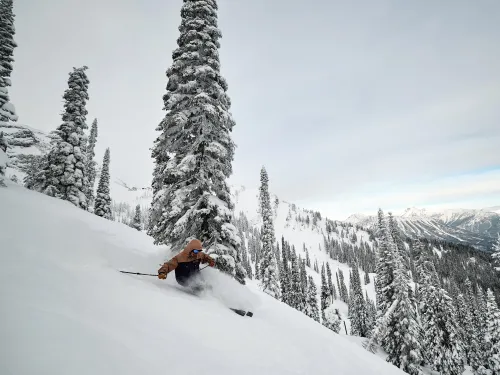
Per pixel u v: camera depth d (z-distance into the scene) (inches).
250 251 6289.4
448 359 1280.8
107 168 1469.0
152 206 414.0
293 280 1861.5
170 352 115.0
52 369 72.9
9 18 784.9
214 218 388.2
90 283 161.6
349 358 251.1
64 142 935.7
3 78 737.6
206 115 439.5
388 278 1428.4
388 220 1653.5
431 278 1403.8
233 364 130.8
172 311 171.6
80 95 993.5
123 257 273.9
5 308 92.0
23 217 264.1
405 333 1122.0
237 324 205.0
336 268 7081.7
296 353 194.1
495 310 1638.8
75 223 306.7
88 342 92.2
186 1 485.1
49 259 179.5
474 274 5772.6
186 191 405.4
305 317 420.5
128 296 165.8
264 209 1499.8
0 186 533.0
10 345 74.9
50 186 901.8
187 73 442.3
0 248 164.9
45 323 92.3
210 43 461.1
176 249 375.9
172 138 437.1
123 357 93.3
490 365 1627.7
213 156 444.8
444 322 1332.4
